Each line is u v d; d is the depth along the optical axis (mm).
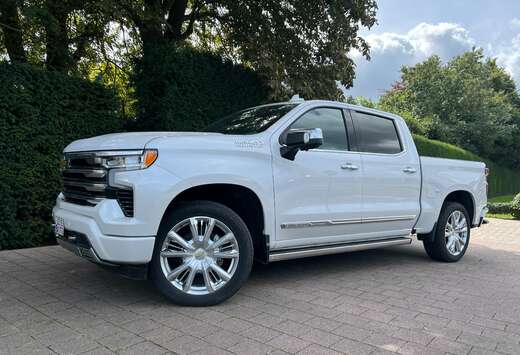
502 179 33531
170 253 3881
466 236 6551
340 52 9312
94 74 9844
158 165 3727
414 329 3635
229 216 4059
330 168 4848
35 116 6203
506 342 3434
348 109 5336
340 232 5035
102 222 3619
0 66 5844
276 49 8922
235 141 4207
